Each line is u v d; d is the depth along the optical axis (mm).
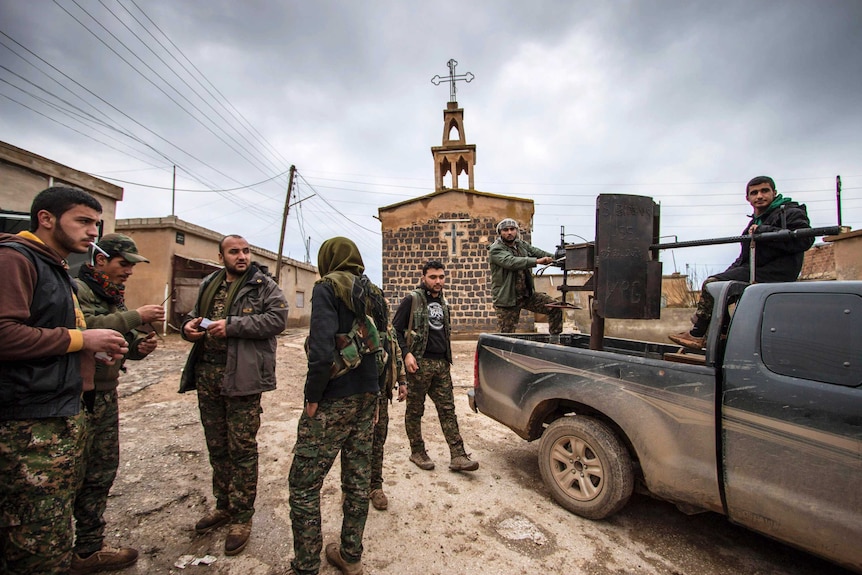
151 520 2729
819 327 2115
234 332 2381
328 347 2062
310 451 2086
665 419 2508
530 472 3623
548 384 3113
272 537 2594
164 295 12539
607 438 2758
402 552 2479
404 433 4598
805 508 1993
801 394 2061
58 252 1729
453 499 3111
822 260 13602
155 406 5004
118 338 1743
